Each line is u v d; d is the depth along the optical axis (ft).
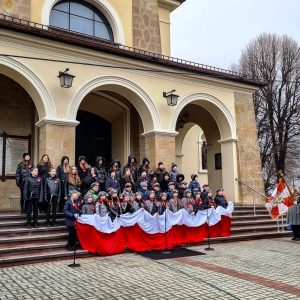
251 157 54.70
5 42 37.83
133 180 41.14
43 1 49.83
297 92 94.63
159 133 46.60
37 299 19.36
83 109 56.90
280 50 97.71
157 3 62.13
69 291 20.79
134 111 55.62
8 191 44.32
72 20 53.93
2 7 46.42
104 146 58.90
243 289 21.24
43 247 30.01
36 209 33.22
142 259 29.99
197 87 51.08
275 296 19.97
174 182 42.11
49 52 40.32
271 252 33.32
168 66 47.83
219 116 54.03
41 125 40.37
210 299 19.45
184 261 29.14
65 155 40.01
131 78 45.55
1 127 44.98
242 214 47.80
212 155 58.95
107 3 55.88
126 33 57.00
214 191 57.88
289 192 45.21
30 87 39.75
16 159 45.29
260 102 97.04
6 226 32.60
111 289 21.20
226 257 30.83
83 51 41.96
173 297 19.77
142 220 33.99
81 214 31.60
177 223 35.96
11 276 24.20
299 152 94.63
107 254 31.53
